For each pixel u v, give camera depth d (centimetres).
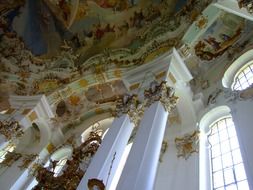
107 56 1630
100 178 885
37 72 1692
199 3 1402
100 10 1745
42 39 1800
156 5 1608
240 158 1019
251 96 1177
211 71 1489
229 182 979
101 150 995
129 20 1681
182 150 1214
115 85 1619
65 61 1714
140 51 1530
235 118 1141
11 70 1672
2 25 1744
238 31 1455
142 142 913
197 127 1277
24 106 1523
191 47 1406
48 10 1808
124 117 1116
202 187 1019
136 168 812
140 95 1187
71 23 1797
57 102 1625
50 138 1623
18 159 1519
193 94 1421
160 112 1048
